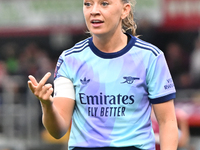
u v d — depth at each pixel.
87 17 10.55
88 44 10.94
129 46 10.80
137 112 10.70
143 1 37.03
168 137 10.70
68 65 10.95
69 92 10.91
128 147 10.59
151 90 10.80
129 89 10.59
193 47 43.94
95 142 10.61
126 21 11.45
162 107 10.84
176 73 38.66
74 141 10.95
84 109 10.80
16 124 32.00
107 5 10.44
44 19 38.19
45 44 47.94
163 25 38.16
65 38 47.69
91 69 10.74
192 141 29.00
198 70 38.78
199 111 29.84
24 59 40.62
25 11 38.34
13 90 33.00
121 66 10.66
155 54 10.77
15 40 47.91
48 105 10.00
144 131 10.73
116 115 10.61
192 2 38.16
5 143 30.17
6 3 38.50
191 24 38.06
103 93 10.63
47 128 10.57
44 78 9.77
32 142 31.48
